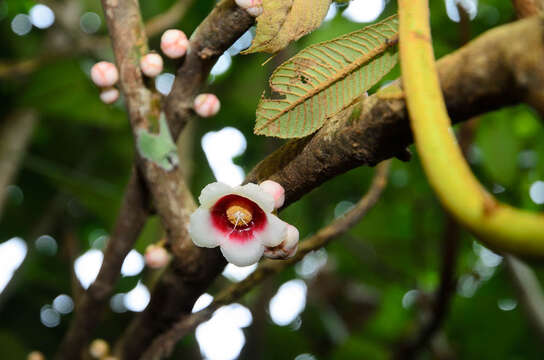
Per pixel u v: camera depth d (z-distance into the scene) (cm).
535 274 55
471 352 64
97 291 29
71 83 52
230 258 23
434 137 18
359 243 66
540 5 20
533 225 16
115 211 55
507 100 19
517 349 62
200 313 29
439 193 17
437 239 63
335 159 22
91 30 64
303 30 23
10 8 61
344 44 22
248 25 25
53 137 64
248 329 49
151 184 26
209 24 25
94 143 63
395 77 36
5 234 63
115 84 27
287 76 22
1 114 53
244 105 61
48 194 61
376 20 39
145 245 47
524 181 52
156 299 28
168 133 26
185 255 26
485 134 44
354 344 62
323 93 22
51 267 64
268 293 47
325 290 74
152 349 30
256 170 24
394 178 64
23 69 51
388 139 21
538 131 51
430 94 18
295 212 64
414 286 61
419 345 47
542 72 18
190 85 26
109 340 62
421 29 19
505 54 18
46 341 63
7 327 62
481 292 63
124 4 26
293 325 70
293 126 22
